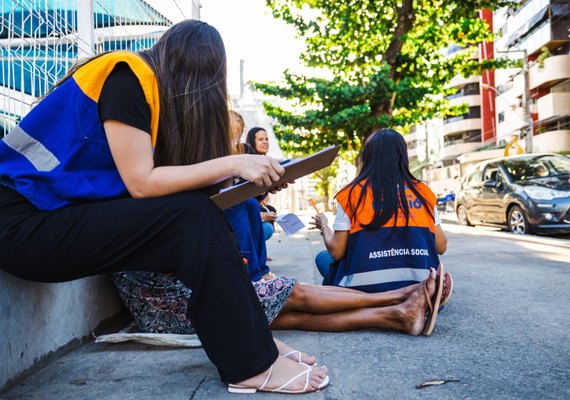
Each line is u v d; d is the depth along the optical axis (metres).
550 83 29.06
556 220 7.09
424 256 2.23
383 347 1.96
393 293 2.15
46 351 1.75
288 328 2.22
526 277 3.64
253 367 1.43
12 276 1.53
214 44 1.58
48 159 1.39
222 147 1.60
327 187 46.31
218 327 1.40
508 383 1.55
